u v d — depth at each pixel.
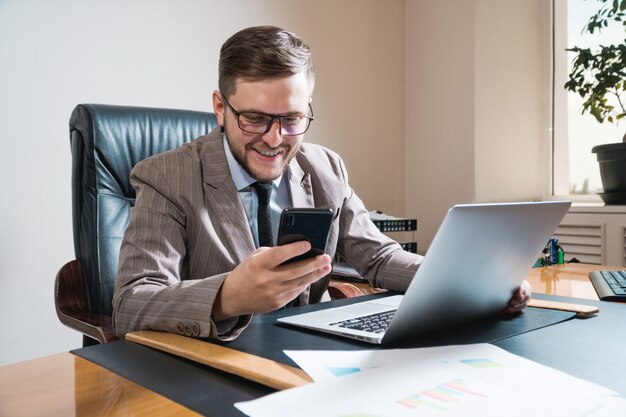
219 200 1.08
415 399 0.47
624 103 2.21
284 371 0.56
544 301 0.95
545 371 0.55
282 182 1.24
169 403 0.51
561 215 0.83
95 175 1.21
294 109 0.98
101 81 1.69
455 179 2.38
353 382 0.52
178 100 1.86
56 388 0.56
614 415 0.45
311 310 0.92
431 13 2.49
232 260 1.06
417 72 2.57
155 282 0.89
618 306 0.94
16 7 1.52
